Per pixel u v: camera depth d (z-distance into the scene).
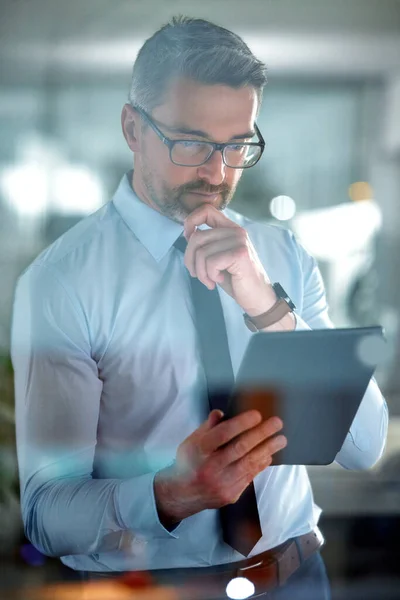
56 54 3.47
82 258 1.22
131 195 1.27
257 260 1.14
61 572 1.28
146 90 1.19
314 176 4.86
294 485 1.30
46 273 1.20
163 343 1.22
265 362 0.96
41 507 1.14
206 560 1.21
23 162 3.37
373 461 1.32
